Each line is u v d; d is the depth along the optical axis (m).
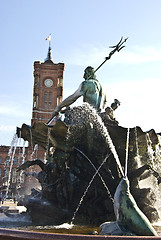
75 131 8.62
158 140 8.89
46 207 8.04
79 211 7.96
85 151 8.94
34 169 44.41
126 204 4.41
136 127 8.23
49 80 74.25
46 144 9.17
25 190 20.98
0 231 3.71
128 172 8.52
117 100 9.25
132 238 3.29
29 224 7.83
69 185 8.27
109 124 8.61
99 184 8.26
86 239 3.29
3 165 65.31
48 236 3.37
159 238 3.30
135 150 8.58
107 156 8.58
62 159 8.60
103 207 7.87
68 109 10.29
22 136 9.25
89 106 8.86
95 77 10.21
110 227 4.66
